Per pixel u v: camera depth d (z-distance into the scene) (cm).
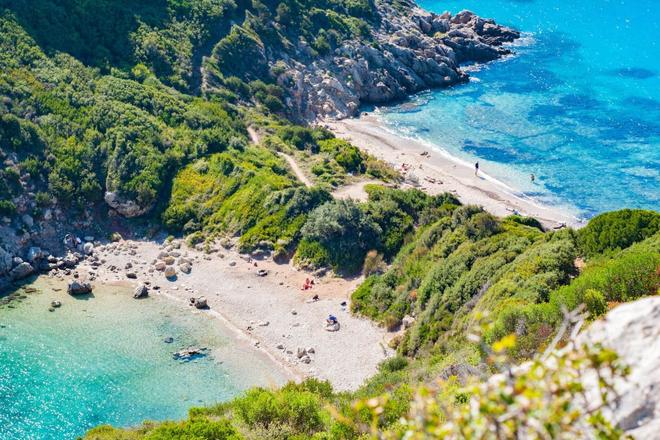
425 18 15462
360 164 9706
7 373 5625
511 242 5966
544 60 14812
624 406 1226
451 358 4334
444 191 9175
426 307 5922
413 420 1220
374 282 6831
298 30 13062
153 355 5938
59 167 8200
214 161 8825
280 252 7494
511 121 11819
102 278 7194
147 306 6706
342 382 5578
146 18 10981
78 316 6481
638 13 17388
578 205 8988
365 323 6378
